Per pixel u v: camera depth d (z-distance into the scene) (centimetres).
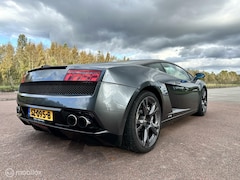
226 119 322
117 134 151
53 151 178
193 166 147
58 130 162
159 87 197
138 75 176
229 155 169
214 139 214
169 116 221
